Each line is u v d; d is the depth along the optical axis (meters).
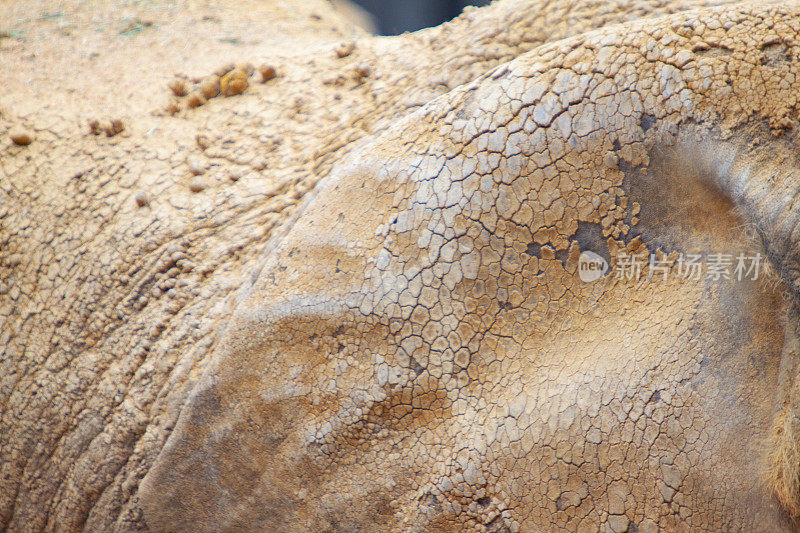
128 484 2.70
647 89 2.51
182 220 2.72
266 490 2.63
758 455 2.47
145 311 2.70
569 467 2.51
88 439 2.72
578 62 2.54
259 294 2.62
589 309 2.54
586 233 2.53
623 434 2.50
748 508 2.48
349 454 2.59
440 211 2.56
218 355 2.63
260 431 2.62
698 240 2.51
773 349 2.48
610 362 2.51
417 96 2.71
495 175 2.54
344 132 2.73
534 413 2.53
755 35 2.50
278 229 2.66
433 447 2.56
